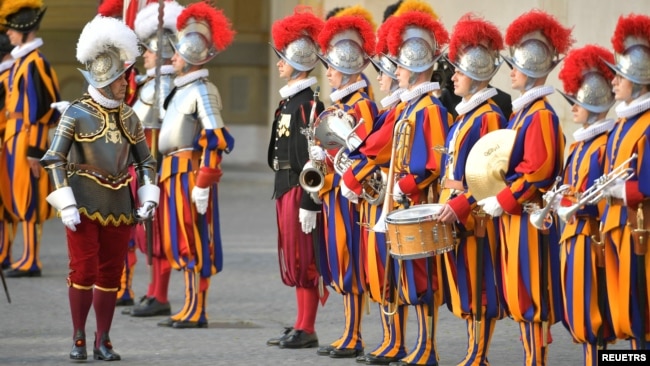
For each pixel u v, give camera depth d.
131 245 33.59
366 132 25.97
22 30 37.94
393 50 24.95
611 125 21.59
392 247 23.58
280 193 27.84
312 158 26.61
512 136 22.86
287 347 27.89
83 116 25.28
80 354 25.94
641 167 20.52
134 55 25.53
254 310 33.22
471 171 22.98
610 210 21.02
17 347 27.69
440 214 23.16
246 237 47.91
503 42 24.03
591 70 21.67
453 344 28.34
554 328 30.56
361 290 26.64
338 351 26.75
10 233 39.53
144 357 26.67
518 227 22.88
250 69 81.88
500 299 23.95
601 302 21.50
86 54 25.20
